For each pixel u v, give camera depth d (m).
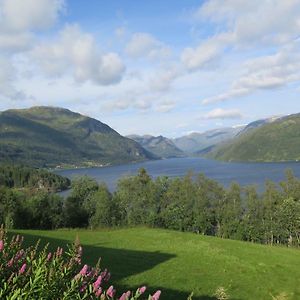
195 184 97.94
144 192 94.69
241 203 93.12
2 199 77.62
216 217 92.69
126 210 93.06
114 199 90.56
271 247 48.25
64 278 6.68
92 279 7.04
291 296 29.20
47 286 6.15
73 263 7.45
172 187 96.38
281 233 87.50
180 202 92.50
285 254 43.62
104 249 37.62
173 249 40.34
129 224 90.62
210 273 32.28
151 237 47.81
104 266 30.34
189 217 91.88
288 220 86.38
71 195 91.38
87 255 34.00
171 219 91.75
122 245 41.34
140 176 98.81
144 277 28.66
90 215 87.62
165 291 26.42
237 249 43.72
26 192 102.56
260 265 37.00
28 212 79.19
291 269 36.72
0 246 7.45
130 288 25.58
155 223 90.94
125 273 29.14
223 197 94.12
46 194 90.44
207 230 94.25
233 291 28.86
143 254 36.59
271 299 28.41
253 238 88.38
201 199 92.19
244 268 35.19
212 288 28.61
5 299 5.81
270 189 94.00
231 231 89.00
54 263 6.96
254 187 94.94
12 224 72.69
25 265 6.82
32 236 41.78
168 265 33.06
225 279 31.19
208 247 42.84
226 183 182.75
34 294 5.99
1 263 7.09
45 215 80.75
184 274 30.97
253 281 31.75
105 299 6.44
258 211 90.06
